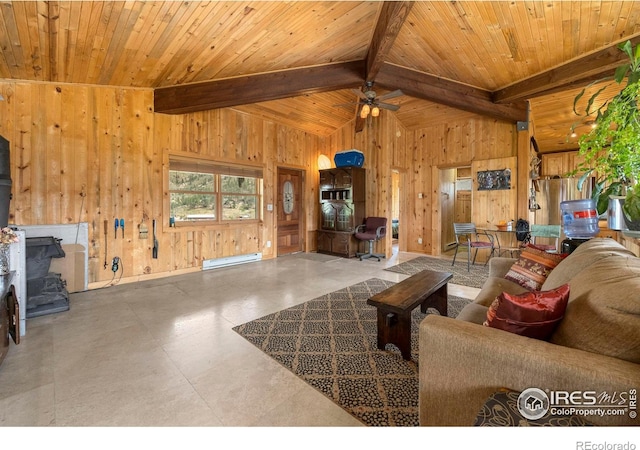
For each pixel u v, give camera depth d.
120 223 3.98
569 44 3.44
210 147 4.94
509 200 5.29
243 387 1.76
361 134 6.48
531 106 5.18
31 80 3.31
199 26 2.85
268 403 1.62
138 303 3.22
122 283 4.01
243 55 3.59
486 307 1.89
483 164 5.60
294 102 5.59
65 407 1.58
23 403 1.60
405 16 2.76
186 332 2.50
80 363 2.01
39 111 3.39
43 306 2.86
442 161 6.20
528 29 3.22
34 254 2.96
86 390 1.72
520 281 2.30
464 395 1.07
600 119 1.64
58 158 3.51
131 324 2.66
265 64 3.95
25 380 1.81
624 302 0.93
